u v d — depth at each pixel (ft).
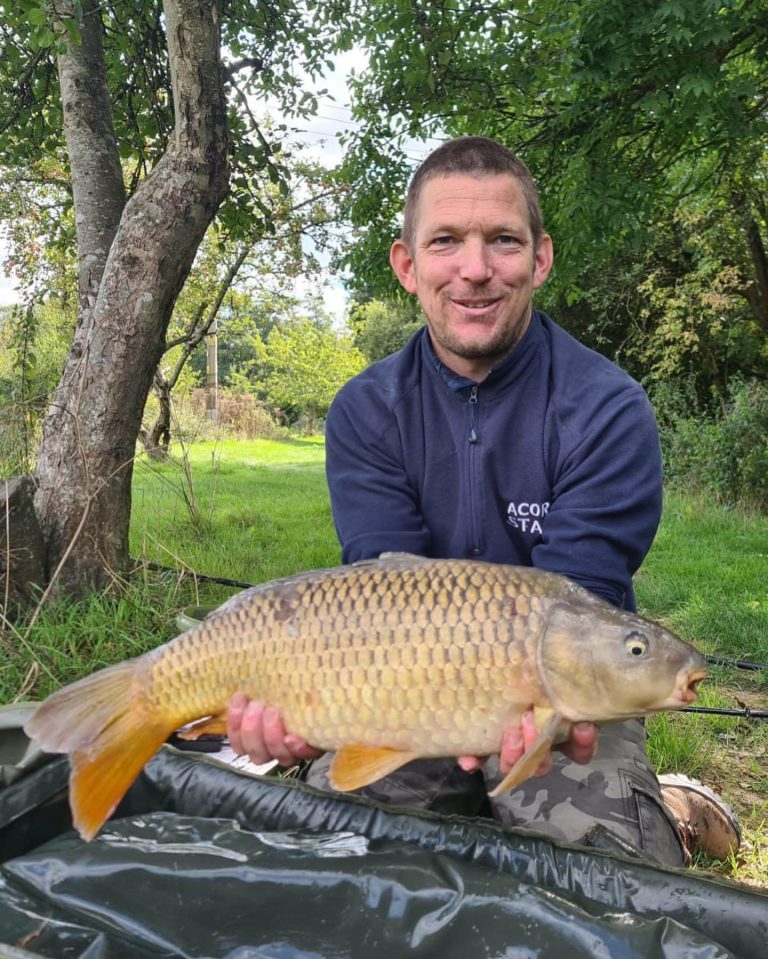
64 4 13.03
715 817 7.19
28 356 20.65
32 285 29.30
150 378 13.21
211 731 5.09
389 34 20.98
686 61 18.25
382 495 6.66
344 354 100.73
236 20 18.21
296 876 4.72
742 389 30.99
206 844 5.05
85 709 4.69
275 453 57.82
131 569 13.74
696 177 30.09
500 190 6.23
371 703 4.62
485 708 4.54
